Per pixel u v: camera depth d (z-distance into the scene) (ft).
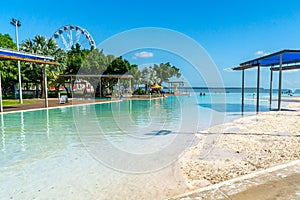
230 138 20.03
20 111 41.93
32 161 14.60
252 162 13.37
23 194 10.04
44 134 23.49
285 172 9.85
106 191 10.22
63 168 13.28
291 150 15.49
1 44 78.02
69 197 9.70
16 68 80.38
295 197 7.51
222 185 8.72
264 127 25.12
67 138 21.57
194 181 11.03
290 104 59.26
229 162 13.58
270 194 7.77
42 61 45.21
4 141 20.21
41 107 49.26
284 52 36.42
